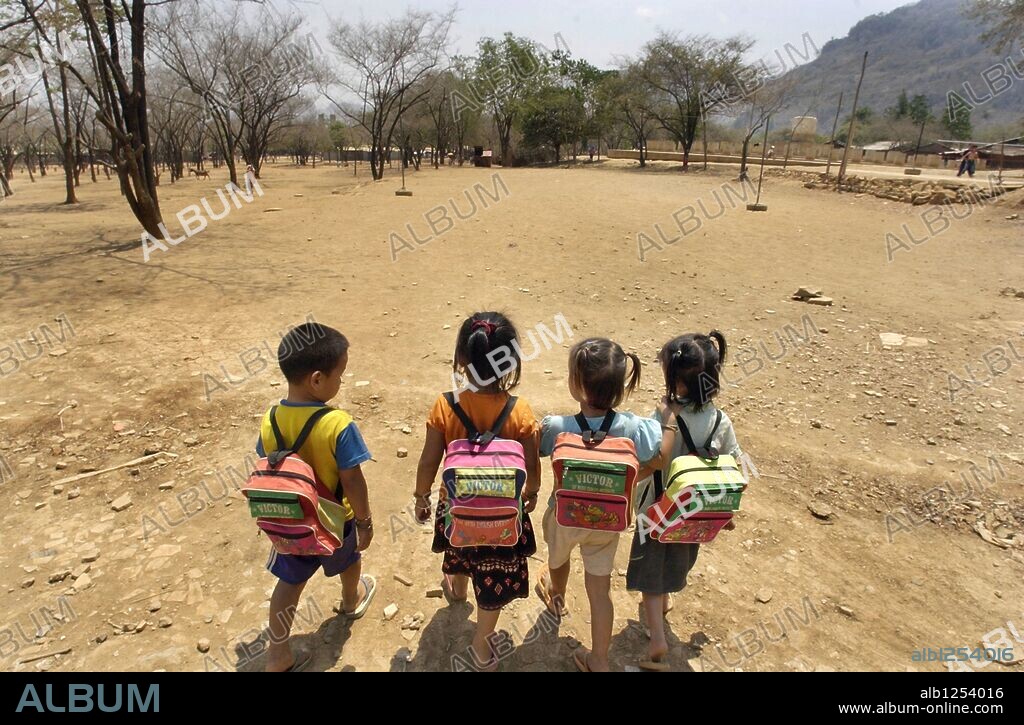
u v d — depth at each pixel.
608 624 2.51
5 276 8.88
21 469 4.02
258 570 3.22
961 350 6.74
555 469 2.24
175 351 6.02
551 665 2.71
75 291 8.05
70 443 4.33
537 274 9.69
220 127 31.94
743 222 15.49
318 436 2.29
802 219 16.34
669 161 45.28
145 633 2.79
